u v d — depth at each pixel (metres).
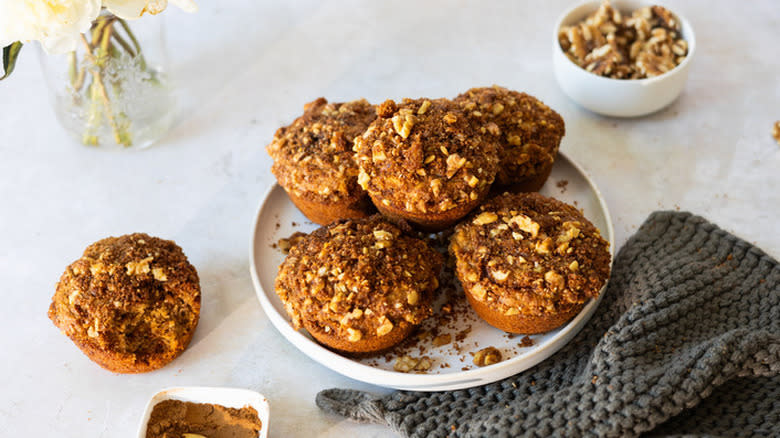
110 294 0.54
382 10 0.75
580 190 0.61
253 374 0.56
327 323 0.52
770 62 0.70
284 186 0.58
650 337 0.52
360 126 0.58
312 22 0.75
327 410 0.54
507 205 0.55
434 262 0.55
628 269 0.56
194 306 0.55
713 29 0.72
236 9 0.76
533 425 0.50
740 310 0.54
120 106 0.63
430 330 0.55
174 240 0.61
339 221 0.56
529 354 0.53
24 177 0.65
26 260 0.61
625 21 0.67
